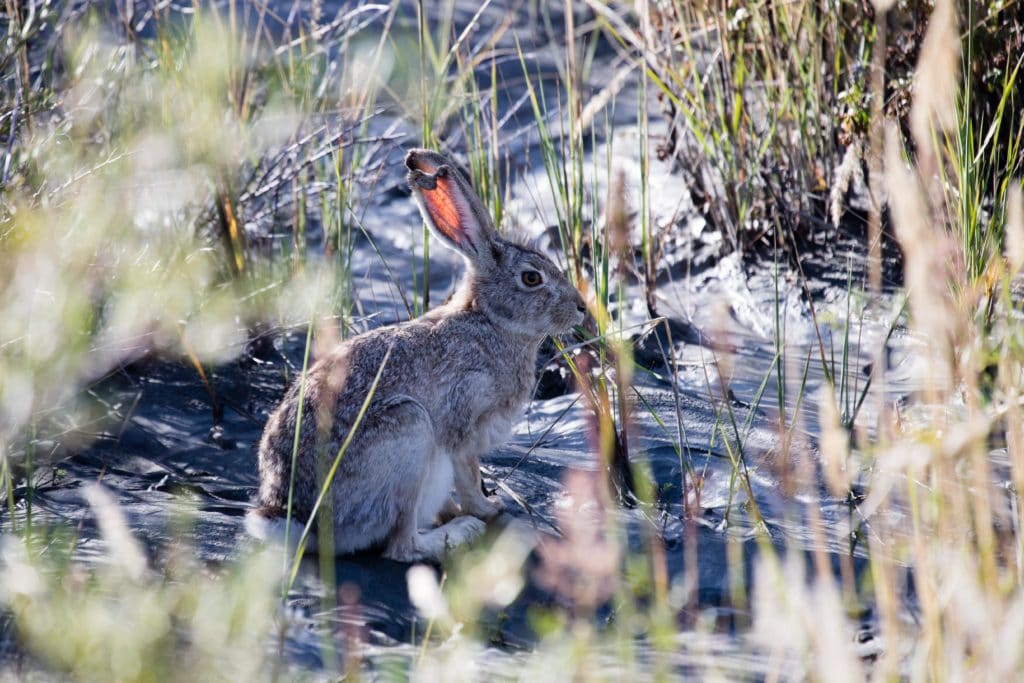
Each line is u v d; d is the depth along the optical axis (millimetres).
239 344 11180
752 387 11156
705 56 14562
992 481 8305
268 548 8086
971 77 11594
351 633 7199
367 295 13055
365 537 8375
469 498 9023
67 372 8008
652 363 11758
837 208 10781
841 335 11906
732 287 13102
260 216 12312
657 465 9609
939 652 5832
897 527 8172
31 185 9141
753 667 6855
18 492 8930
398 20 17984
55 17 11469
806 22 13398
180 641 6379
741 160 13602
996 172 10453
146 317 9578
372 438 8266
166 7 12891
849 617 7195
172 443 10117
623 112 16578
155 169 9852
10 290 7621
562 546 8383
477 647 7090
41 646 6078
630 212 14227
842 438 7082
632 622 7305
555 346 11352
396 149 15242
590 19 18969
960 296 8891
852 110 12578
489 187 11711
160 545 8047
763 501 8938
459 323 9031
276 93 12180
